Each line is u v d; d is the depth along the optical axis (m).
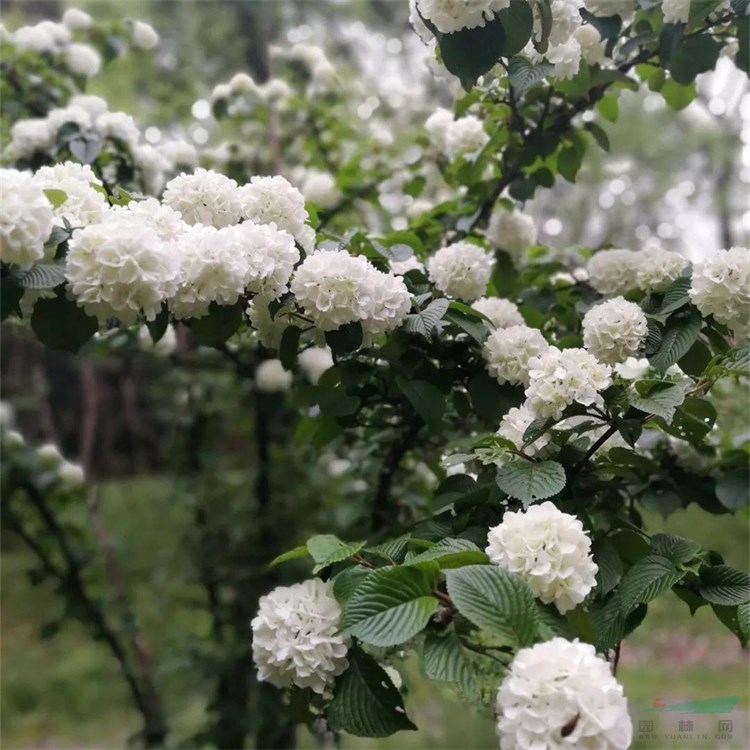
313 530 1.46
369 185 1.26
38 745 2.04
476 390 0.79
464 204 1.06
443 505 0.70
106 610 1.43
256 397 1.41
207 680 1.41
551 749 0.42
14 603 2.84
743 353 0.66
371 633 0.50
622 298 0.76
